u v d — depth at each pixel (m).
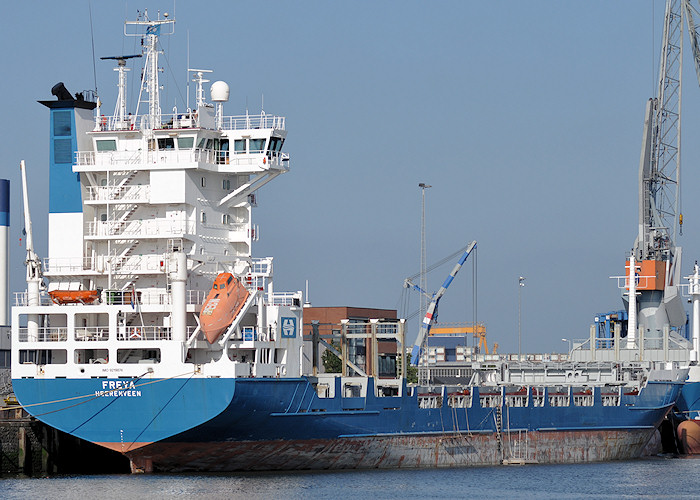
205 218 158.00
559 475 170.25
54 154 158.12
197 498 134.25
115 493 137.50
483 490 151.38
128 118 160.50
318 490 143.50
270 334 156.25
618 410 195.75
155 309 149.62
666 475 172.62
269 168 158.50
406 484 152.88
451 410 175.00
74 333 150.12
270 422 150.50
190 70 161.50
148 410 147.12
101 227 156.88
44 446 155.25
